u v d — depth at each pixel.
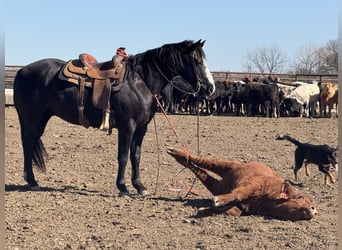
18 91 9.12
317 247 6.00
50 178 10.24
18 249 5.91
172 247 6.03
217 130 20.14
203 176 7.90
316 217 7.32
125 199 8.45
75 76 8.84
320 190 9.23
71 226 6.88
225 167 7.76
